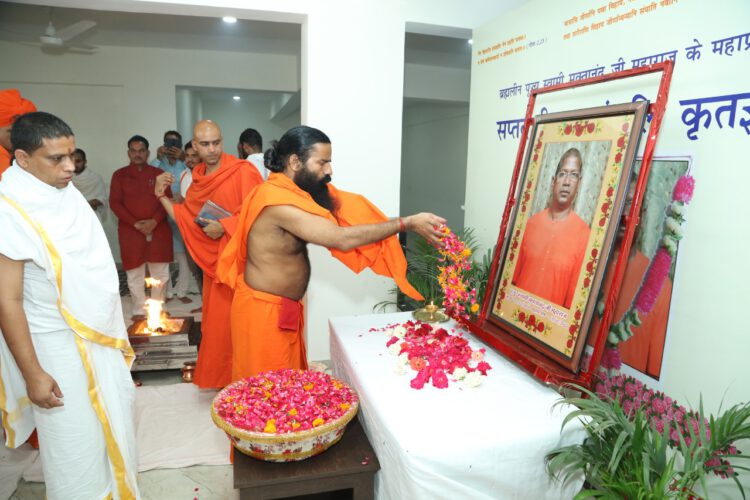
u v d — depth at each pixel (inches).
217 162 123.6
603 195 72.5
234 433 64.2
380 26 136.6
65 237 71.5
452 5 139.9
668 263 73.8
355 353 84.8
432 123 373.1
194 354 134.5
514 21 111.7
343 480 65.9
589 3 89.9
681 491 53.3
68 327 73.2
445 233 87.1
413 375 76.9
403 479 58.7
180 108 293.3
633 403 80.1
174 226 203.0
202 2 127.0
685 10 71.6
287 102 327.3
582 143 77.8
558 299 77.1
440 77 302.8
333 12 133.6
